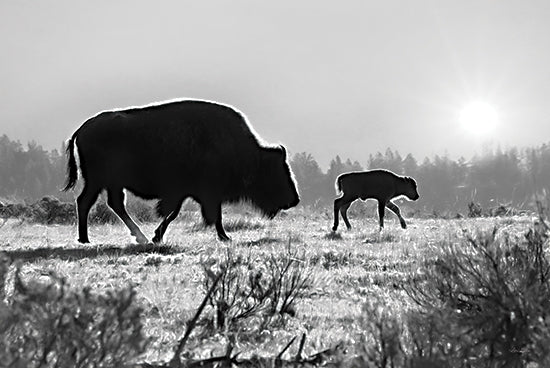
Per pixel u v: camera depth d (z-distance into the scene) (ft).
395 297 62.44
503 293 41.04
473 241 46.60
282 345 49.47
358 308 63.46
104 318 30.48
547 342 36.99
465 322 39.75
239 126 128.88
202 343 46.78
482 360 37.45
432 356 34.63
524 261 44.86
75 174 124.36
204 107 127.24
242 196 130.21
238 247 109.29
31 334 30.73
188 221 188.34
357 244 123.24
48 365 30.17
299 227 172.14
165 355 43.27
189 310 59.57
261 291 60.64
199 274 83.20
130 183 123.34
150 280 76.02
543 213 50.70
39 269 85.61
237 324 55.06
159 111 125.39
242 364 41.34
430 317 38.50
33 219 191.42
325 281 78.33
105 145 122.42
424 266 51.19
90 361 30.09
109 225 176.45
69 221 191.52
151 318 56.44
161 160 123.54
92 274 83.05
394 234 140.46
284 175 131.44
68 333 30.25
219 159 126.21
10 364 28.60
